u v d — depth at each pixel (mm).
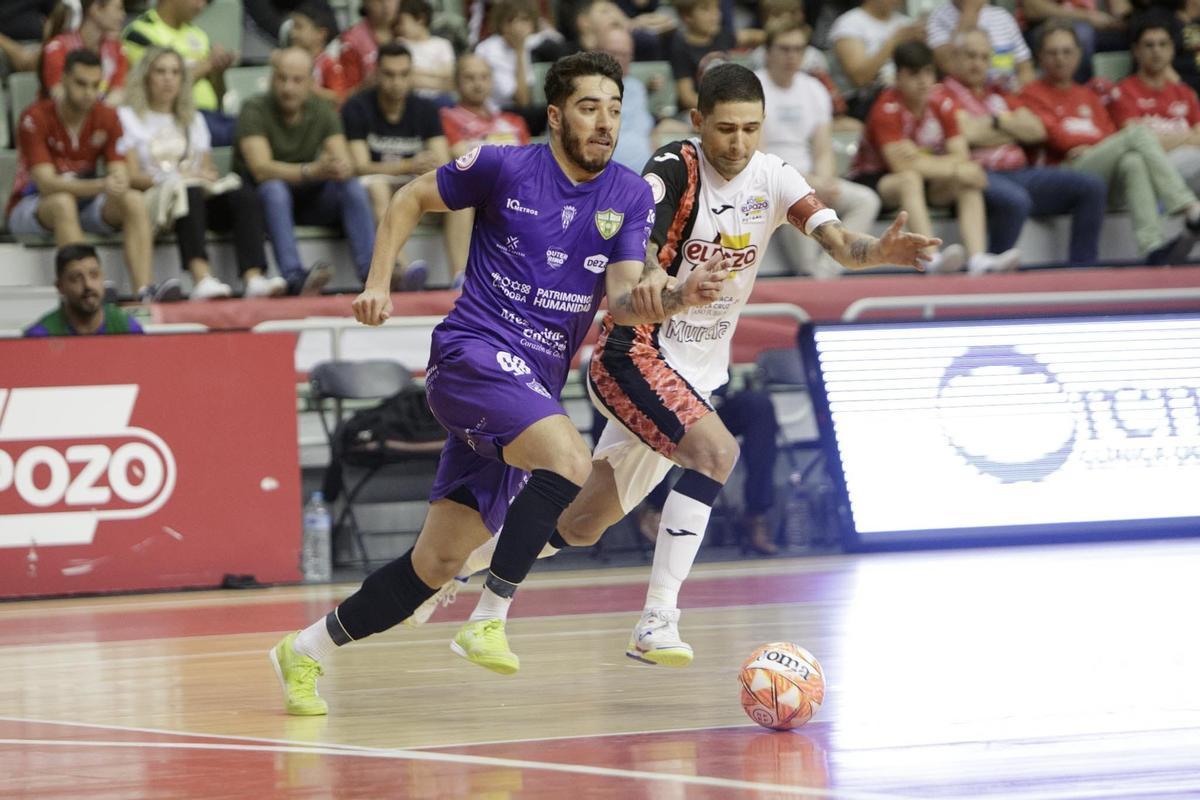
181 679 16500
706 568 29031
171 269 33344
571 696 14359
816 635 18250
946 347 30656
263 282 31234
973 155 37156
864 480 30031
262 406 28188
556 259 13680
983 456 30562
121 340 27453
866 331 30406
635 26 39312
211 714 13797
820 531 32938
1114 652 16031
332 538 30609
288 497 28266
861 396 30219
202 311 30484
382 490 31766
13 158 34875
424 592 13938
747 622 19922
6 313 31188
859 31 39719
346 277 34312
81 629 22406
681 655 14383
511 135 34719
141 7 39188
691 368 16062
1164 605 20297
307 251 34000
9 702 15109
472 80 34344
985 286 34188
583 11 36812
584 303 13922
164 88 32531
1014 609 20375
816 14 42344
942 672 14922
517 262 13648
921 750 10875
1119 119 38781
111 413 27375
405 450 29484
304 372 31062
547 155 13758
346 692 15094
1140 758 10336
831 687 14125
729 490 33031
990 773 9906
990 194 36375
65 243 31797
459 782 10008
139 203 31609
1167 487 31266
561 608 23344
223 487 27938
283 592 27094
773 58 35156
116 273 32594
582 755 11023
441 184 13625
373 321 13570
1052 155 38094
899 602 21688
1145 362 31641
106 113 32281
